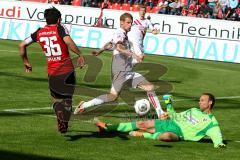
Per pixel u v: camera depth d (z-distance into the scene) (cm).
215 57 3656
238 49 3628
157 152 1255
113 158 1187
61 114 1305
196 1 4425
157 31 2320
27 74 2380
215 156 1248
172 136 1348
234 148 1337
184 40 3700
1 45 3453
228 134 1506
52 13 1305
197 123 1359
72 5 4231
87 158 1176
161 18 3722
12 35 3912
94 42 3791
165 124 1372
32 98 1845
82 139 1340
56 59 1300
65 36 1288
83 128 1458
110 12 3800
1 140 1278
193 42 3691
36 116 1574
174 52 3703
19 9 3925
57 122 1444
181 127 1368
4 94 1886
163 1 4469
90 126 1485
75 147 1259
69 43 1285
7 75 2309
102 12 3806
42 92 1970
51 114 1611
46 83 2172
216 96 2192
